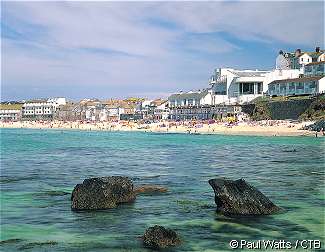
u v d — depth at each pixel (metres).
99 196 22.95
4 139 112.44
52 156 58.59
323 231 18.50
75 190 23.39
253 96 152.00
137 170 40.75
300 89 131.00
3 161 50.75
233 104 148.75
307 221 20.02
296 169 40.06
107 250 16.05
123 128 182.12
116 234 18.16
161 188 27.81
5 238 17.67
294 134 101.38
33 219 20.70
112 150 71.00
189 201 24.53
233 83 161.38
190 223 19.80
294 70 153.62
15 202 24.58
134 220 20.45
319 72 139.50
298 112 119.06
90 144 88.88
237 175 36.12
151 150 70.12
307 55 165.75
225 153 61.47
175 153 63.03
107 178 24.11
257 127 118.56
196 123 151.62
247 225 19.41
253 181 32.38
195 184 31.12
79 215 21.42
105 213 21.83
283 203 24.02
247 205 21.36
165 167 43.38
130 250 16.03
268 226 19.23
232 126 127.12
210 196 26.22
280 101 127.31
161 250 16.06
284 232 18.38
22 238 17.66
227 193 21.48
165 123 171.12
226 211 21.53
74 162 49.53
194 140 98.69
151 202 24.34
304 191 27.86
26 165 45.91
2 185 30.84
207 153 62.09
